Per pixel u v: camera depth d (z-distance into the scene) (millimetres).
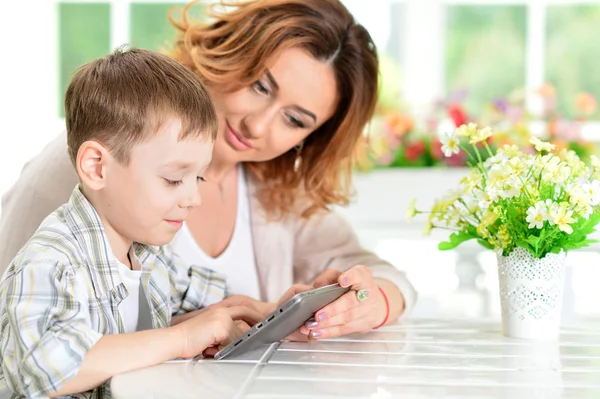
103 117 1302
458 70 4180
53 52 4344
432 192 3549
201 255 1898
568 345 1468
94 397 1236
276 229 2029
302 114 1804
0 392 1271
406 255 3539
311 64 1771
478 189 1546
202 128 1336
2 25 4266
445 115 3775
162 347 1231
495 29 4145
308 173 2045
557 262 1525
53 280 1197
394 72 4176
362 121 2000
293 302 1275
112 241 1401
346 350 1393
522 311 1530
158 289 1543
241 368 1208
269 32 1729
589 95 3859
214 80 1744
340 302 1505
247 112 1778
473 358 1325
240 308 1511
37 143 4355
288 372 1183
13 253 1623
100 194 1346
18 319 1159
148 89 1307
